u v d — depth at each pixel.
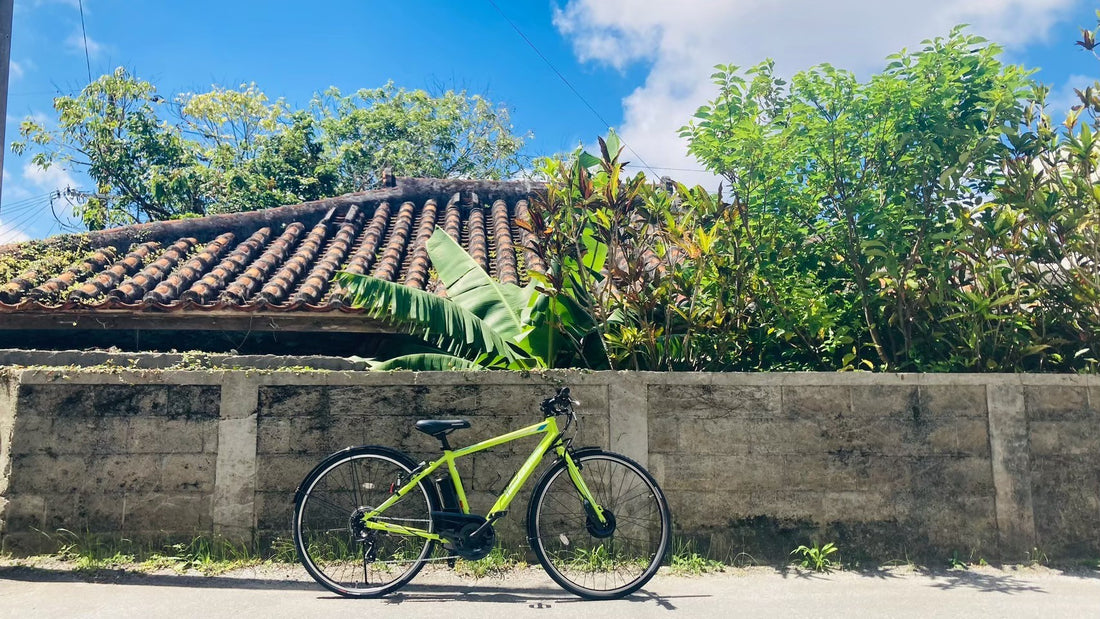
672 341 5.84
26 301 6.22
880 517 4.81
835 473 4.83
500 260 7.92
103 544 4.55
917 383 4.93
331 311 6.44
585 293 5.59
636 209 5.52
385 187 11.13
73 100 17.61
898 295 5.60
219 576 4.31
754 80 6.01
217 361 4.97
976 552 4.81
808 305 5.73
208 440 4.66
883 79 5.59
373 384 4.75
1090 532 4.89
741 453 4.82
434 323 5.48
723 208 5.45
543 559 4.15
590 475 4.70
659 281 5.60
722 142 5.96
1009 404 4.95
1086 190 5.32
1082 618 3.74
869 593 4.15
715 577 4.46
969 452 4.89
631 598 4.05
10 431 4.61
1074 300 5.54
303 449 4.68
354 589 4.06
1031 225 5.51
